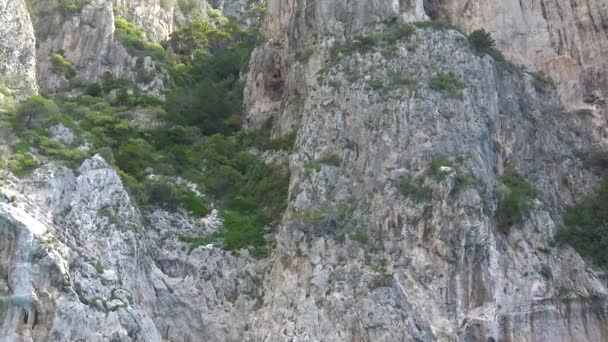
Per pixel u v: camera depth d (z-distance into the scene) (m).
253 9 86.31
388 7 53.75
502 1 56.72
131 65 63.97
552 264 44.94
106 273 40.16
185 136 55.62
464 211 43.16
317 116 48.75
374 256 43.47
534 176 49.72
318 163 46.72
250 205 50.31
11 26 53.97
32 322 37.19
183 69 66.81
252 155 54.44
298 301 42.56
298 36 56.69
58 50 64.81
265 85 58.84
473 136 46.97
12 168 42.28
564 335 43.12
